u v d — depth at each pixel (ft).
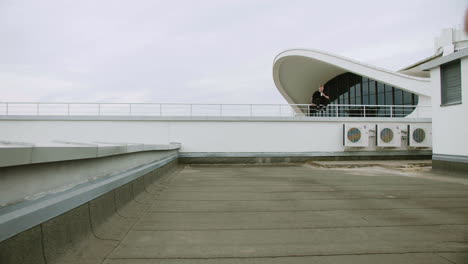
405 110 66.74
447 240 11.97
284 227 13.66
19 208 7.45
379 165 42.78
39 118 46.93
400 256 10.28
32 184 8.20
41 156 8.20
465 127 32.91
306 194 21.88
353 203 18.89
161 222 14.25
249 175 33.83
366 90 82.64
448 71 35.94
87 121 47.55
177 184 26.78
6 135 46.52
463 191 23.18
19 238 7.14
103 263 9.30
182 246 11.01
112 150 14.12
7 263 6.69
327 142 50.19
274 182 28.04
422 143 49.42
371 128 49.83
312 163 46.73
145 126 48.29
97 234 11.43
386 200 19.81
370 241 11.80
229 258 9.97
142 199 18.78
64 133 47.21
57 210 8.84
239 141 49.29
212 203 18.70
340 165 42.70
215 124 49.19
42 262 7.97
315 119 50.16
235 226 13.75
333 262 9.73
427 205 18.30
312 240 11.89
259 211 16.70
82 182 11.23
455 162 34.19
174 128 48.67
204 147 48.85
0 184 6.92
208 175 33.88
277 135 49.78
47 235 8.33
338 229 13.41
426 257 10.20
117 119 47.83
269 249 10.85
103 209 12.73
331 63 77.61
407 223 14.37
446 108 35.58
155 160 27.48
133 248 10.68
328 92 103.81
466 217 15.55
